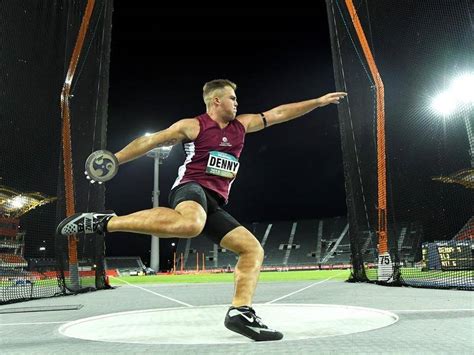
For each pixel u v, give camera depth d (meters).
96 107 10.30
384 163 8.11
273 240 47.34
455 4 8.62
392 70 8.79
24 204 11.59
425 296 5.36
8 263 13.49
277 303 5.04
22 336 3.08
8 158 8.68
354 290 6.84
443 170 9.86
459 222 10.29
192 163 2.80
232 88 2.97
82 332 3.27
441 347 2.12
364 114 8.75
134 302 6.10
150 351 2.22
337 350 2.09
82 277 9.75
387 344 2.22
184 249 48.44
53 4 9.24
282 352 2.08
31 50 8.69
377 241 8.48
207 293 7.69
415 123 9.21
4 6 8.16
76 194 9.19
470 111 9.83
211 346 2.33
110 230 2.43
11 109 8.48
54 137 8.84
